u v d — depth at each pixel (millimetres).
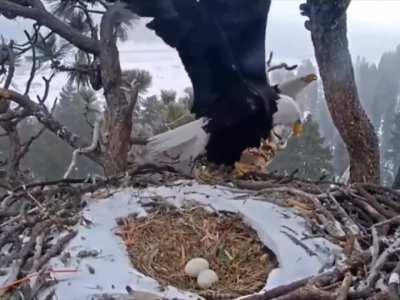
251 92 1667
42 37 2584
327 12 1770
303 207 1512
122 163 1979
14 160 2291
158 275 1298
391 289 1097
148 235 1419
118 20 2105
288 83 1850
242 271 1342
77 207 1473
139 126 2777
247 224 1456
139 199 1528
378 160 1946
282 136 1740
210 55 1671
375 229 1323
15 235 1320
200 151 1782
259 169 1782
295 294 1108
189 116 2570
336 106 1877
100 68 2193
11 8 2275
